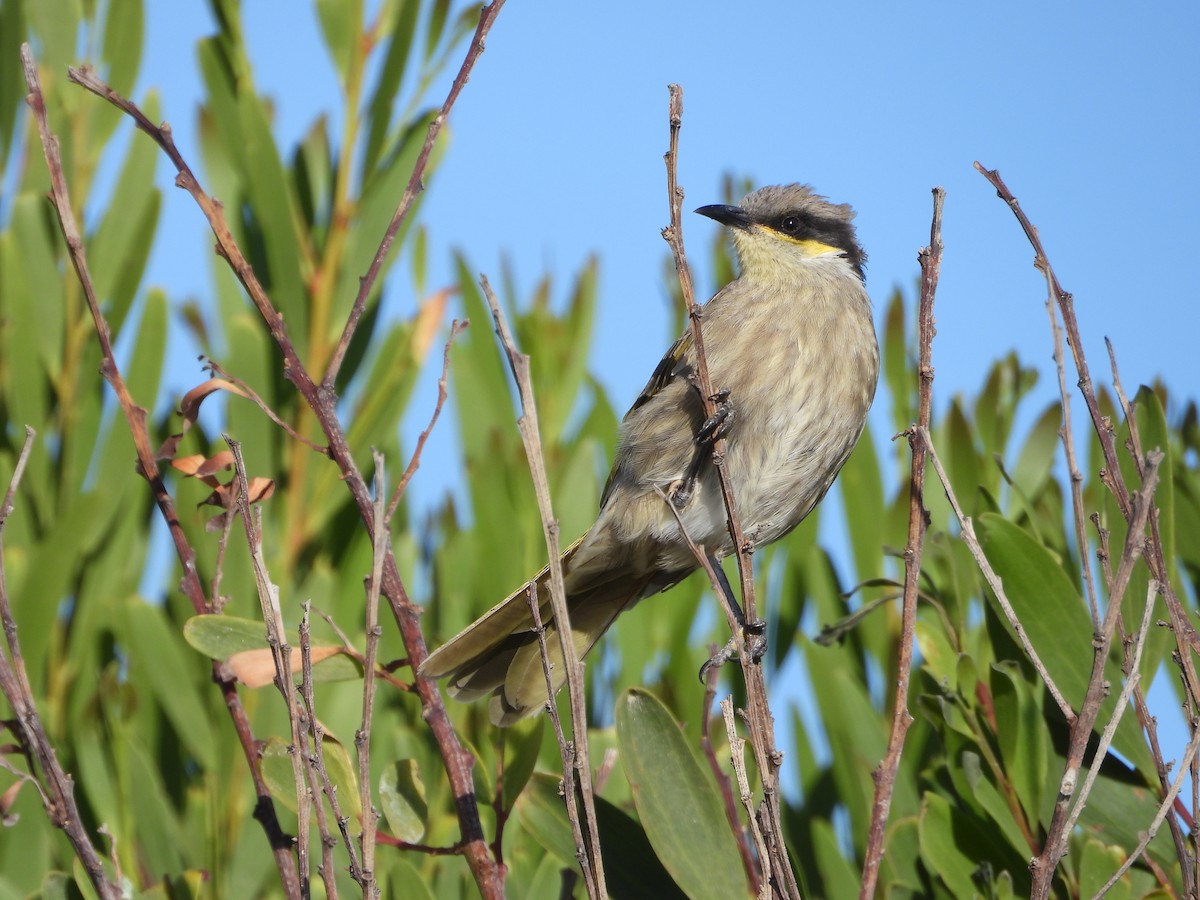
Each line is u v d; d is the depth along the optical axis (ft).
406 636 23.00
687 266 21.88
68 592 28.58
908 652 19.29
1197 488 27.71
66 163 30.94
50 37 31.07
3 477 28.43
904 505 28.53
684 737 22.26
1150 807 24.13
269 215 30.22
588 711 29.37
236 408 29.14
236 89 31.50
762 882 18.06
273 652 19.22
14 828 26.12
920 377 20.21
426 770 27.78
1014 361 29.07
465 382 30.94
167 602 29.78
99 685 28.32
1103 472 21.25
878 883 25.50
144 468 23.47
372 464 29.94
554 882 24.59
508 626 28.02
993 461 28.30
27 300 29.07
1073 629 24.62
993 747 24.93
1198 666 23.77
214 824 26.81
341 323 31.04
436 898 25.26
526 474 30.32
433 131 22.76
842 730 26.96
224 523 23.79
